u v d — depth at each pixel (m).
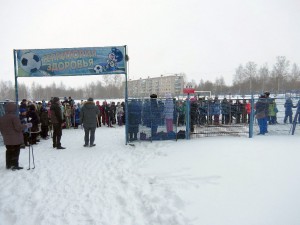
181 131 10.55
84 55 10.32
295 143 8.95
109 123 16.20
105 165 7.32
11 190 5.57
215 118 11.45
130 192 5.19
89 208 4.59
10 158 7.07
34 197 5.17
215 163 6.64
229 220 3.76
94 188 5.55
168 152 8.28
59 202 4.89
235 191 4.77
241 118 12.27
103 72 10.37
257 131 11.69
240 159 6.89
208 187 5.05
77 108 15.58
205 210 4.11
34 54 10.20
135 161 7.57
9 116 6.88
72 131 14.52
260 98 11.27
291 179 5.21
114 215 4.29
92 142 10.09
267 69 73.81
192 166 6.53
